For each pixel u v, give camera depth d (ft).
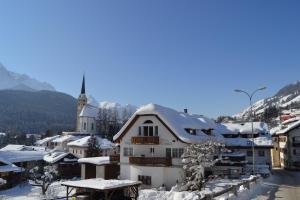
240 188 105.09
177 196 101.96
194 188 128.57
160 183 153.99
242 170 185.16
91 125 543.39
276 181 160.04
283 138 277.64
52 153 248.93
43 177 152.46
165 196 117.70
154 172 156.56
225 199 77.82
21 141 629.92
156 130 165.37
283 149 277.85
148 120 167.73
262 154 234.17
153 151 164.66
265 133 249.75
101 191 104.94
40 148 398.21
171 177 154.51
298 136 253.65
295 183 149.38
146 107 166.40
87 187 97.14
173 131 157.17
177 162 154.81
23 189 172.14
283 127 303.68
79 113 589.32
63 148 391.86
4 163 183.52
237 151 237.86
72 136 453.17
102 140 330.54
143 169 160.15
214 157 175.63
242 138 246.47
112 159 178.70
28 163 232.94
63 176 227.40
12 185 182.50
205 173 179.22
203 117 226.79
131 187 111.65
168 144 160.25
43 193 146.41
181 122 172.45
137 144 167.43
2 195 151.33
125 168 170.19
